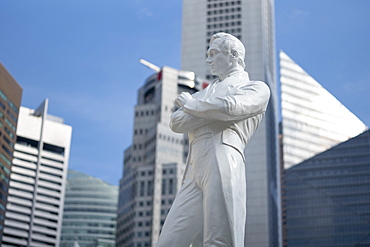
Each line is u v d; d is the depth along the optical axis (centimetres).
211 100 1005
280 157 18138
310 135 16825
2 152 13825
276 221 16350
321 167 16362
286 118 17462
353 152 15888
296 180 16588
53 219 15062
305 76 17788
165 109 17138
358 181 15525
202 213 1009
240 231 989
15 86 14338
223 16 19025
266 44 18725
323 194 15812
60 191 15538
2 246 13900
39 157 15475
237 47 1116
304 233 15800
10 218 14338
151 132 17025
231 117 1009
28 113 15812
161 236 999
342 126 16488
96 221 19412
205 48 18912
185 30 19300
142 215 16012
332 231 15412
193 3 19662
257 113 1049
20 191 14800
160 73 17675
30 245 14425
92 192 19888
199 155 1024
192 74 17850
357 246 14862
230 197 984
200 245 1019
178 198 1030
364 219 15038
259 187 15938
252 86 1055
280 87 17950
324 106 17300
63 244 18938
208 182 998
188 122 1036
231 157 1012
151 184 16275
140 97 18438
